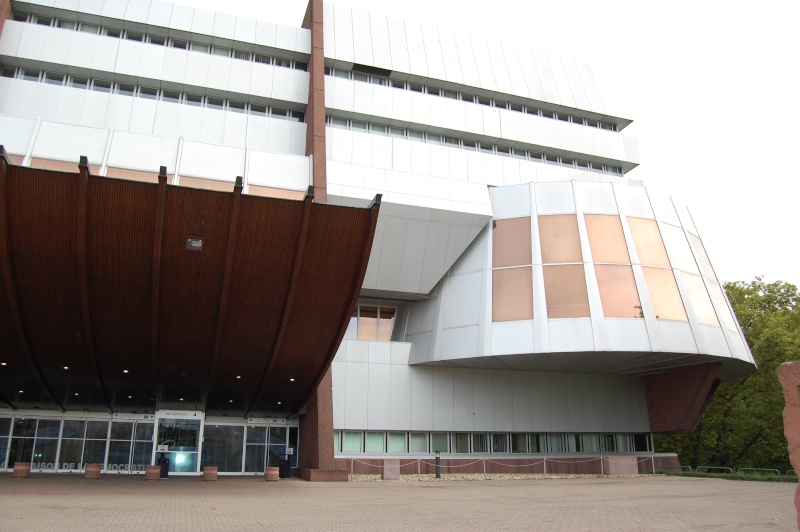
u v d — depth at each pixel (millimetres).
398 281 30094
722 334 28797
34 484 20266
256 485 22328
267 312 22188
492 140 35594
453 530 10922
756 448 42125
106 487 19969
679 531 10945
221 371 24969
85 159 17328
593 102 39250
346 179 28828
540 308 27312
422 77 35344
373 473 29234
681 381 32250
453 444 31266
